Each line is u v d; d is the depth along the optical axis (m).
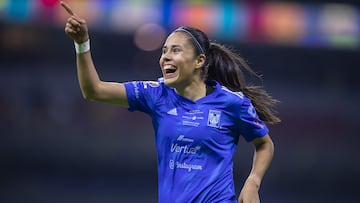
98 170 52.56
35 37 53.53
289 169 54.50
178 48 13.14
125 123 53.09
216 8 43.91
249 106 13.39
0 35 52.78
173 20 43.50
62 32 53.81
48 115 53.09
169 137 13.06
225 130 13.17
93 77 12.92
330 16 45.41
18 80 53.44
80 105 53.56
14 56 53.81
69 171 52.25
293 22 45.09
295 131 55.81
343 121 56.56
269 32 44.72
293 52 56.94
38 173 51.88
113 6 43.09
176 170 12.95
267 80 57.88
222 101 13.20
